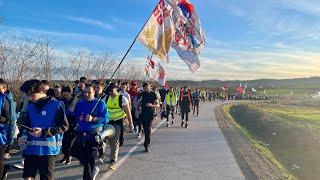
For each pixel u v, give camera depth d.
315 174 12.84
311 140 17.97
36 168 6.86
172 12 12.96
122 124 10.63
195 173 10.30
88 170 8.27
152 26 11.08
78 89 12.25
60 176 9.54
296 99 102.06
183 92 21.73
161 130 19.89
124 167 10.77
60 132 6.77
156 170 10.52
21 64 16.45
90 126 8.35
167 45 11.52
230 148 14.66
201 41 14.95
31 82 6.80
